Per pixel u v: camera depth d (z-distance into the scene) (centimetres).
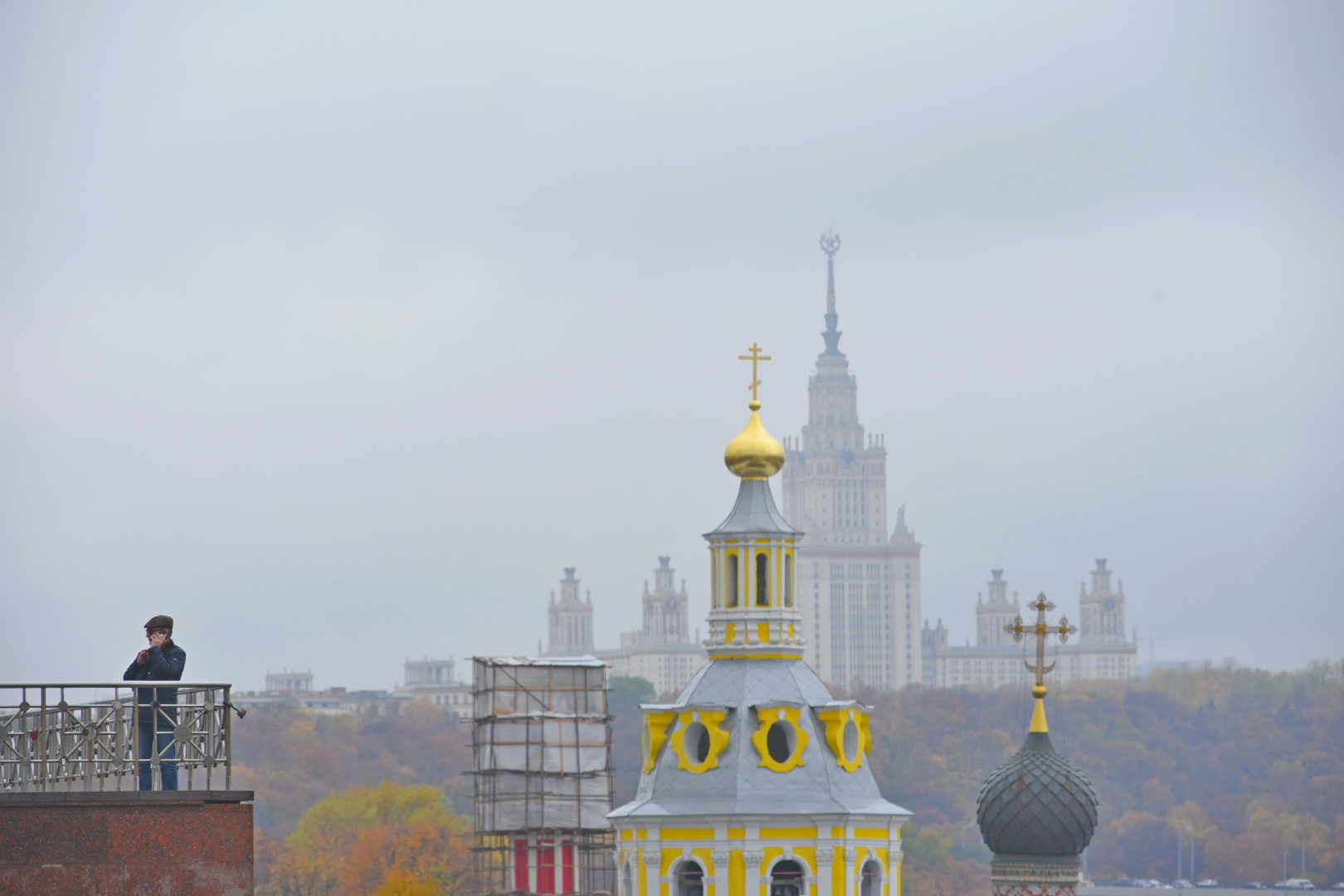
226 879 8281
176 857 8262
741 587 12938
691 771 12588
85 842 8225
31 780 8338
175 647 8588
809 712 12700
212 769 8619
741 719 12644
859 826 12475
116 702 8356
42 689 8312
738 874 12375
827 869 12400
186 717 8381
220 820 8306
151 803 8275
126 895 8231
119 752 8325
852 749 12712
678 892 12488
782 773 12531
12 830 8194
